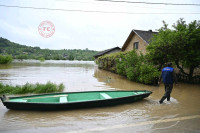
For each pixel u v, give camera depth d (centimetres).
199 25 1216
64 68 2550
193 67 1267
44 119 455
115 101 591
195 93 881
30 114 491
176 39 1070
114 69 1967
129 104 630
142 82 1212
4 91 751
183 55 1134
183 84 1223
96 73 1903
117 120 461
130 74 1262
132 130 391
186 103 663
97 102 554
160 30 1310
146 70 1122
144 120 464
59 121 443
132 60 1292
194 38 1092
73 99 643
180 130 396
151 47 1188
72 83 1123
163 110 563
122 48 2403
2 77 1275
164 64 1223
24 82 1086
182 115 512
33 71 1848
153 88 1023
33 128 395
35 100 557
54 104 498
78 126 412
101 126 414
